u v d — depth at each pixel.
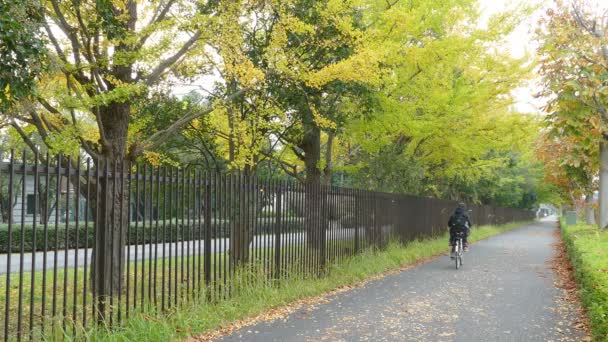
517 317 7.81
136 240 6.51
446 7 13.31
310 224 11.09
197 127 14.06
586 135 12.45
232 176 8.58
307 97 11.62
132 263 12.55
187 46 9.38
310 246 11.03
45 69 6.82
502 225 48.25
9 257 4.89
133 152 9.35
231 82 11.49
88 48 7.97
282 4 9.91
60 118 9.06
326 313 8.05
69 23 9.01
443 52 13.57
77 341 5.52
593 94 11.25
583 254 9.55
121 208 6.42
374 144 15.41
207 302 7.60
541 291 10.30
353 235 13.58
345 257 12.92
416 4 13.37
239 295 8.43
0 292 9.47
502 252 20.03
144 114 12.45
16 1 5.77
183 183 7.31
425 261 16.09
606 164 15.48
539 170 47.28
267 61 10.77
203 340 6.45
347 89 12.22
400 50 13.41
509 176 43.94
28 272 12.27
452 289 10.47
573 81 11.18
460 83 15.05
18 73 6.13
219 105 10.18
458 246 14.36
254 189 9.18
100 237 6.21
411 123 14.48
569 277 12.40
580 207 40.28
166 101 12.90
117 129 9.22
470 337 6.61
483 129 18.42
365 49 10.60
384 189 19.72
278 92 11.81
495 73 16.48
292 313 8.03
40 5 6.54
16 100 6.73
